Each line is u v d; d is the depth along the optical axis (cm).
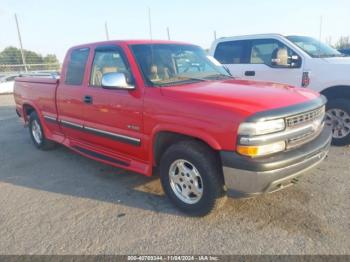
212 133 281
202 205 313
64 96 476
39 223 328
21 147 634
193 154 304
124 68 376
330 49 627
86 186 419
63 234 305
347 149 521
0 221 336
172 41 443
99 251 277
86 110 432
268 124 269
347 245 270
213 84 356
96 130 423
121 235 300
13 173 482
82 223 325
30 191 411
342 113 529
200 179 311
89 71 432
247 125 262
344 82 518
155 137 339
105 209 353
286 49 593
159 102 325
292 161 278
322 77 541
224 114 273
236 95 302
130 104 358
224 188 303
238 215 326
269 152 274
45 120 554
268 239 283
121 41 395
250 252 267
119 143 392
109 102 387
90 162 520
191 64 420
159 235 297
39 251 280
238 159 268
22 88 612
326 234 286
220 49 707
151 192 393
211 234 295
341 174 417
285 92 327
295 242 277
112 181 434
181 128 305
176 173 339
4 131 806
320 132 341
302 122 297
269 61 620
